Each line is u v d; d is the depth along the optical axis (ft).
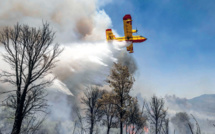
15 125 23.98
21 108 25.26
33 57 27.35
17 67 27.27
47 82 29.48
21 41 27.40
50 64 29.14
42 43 27.91
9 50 26.61
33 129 26.68
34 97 26.40
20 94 26.23
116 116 55.88
